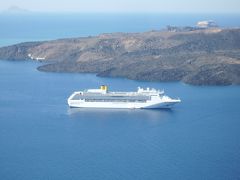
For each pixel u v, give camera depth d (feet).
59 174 500.74
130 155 558.56
